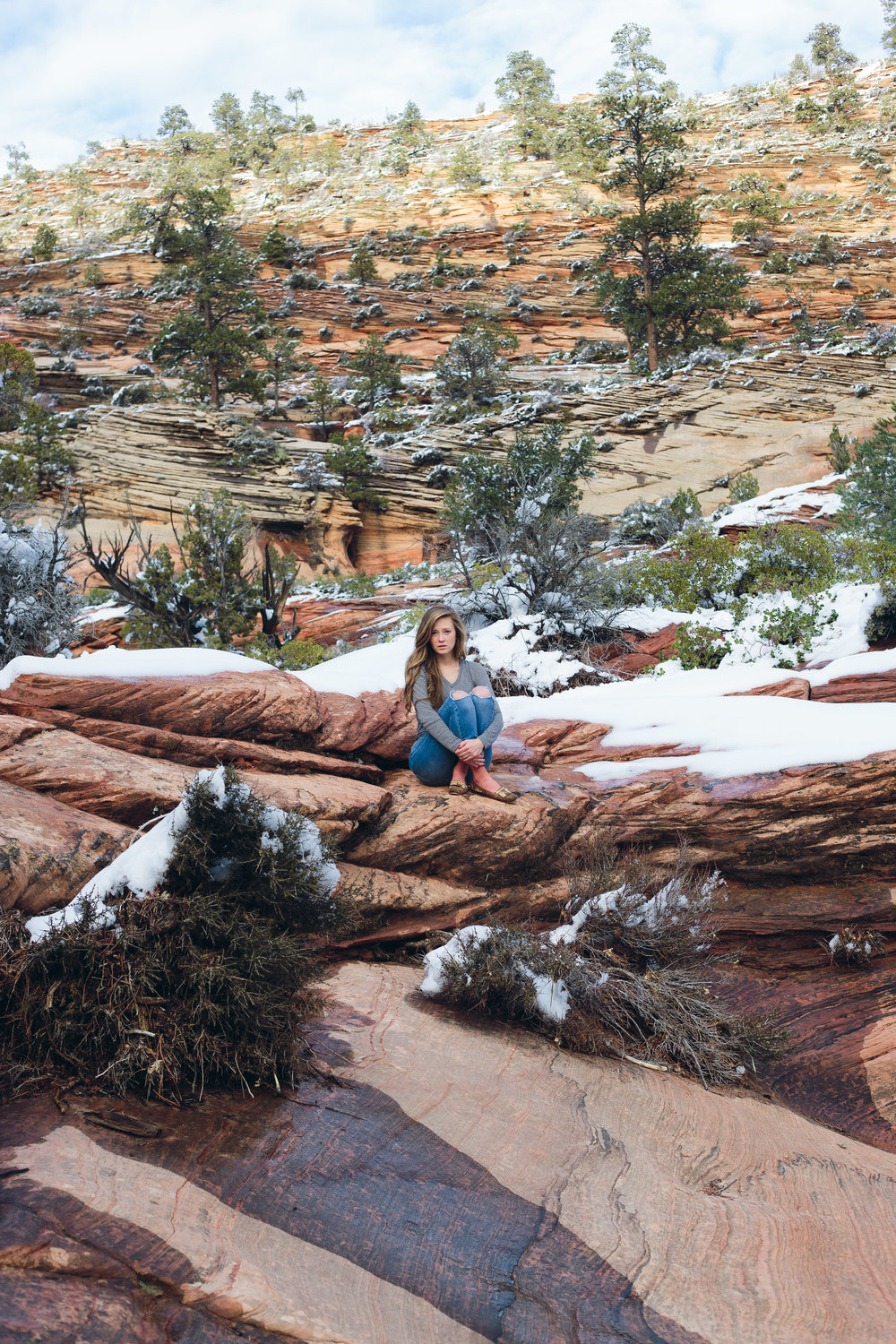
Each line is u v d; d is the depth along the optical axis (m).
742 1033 4.32
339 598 22.27
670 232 54.81
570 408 43.62
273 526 38.75
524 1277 2.34
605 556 23.16
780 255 71.88
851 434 38.44
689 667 9.41
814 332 61.38
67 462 39.53
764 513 25.97
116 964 2.90
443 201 90.50
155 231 86.56
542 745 6.43
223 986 2.96
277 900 3.48
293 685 5.53
